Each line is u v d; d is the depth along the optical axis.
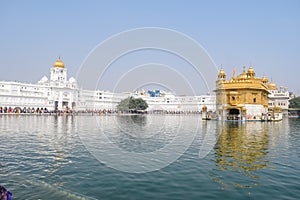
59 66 89.62
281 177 9.72
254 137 22.48
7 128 28.39
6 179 9.19
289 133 26.56
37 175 9.73
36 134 22.94
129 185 8.73
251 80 55.97
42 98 81.25
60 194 7.79
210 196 7.77
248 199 7.53
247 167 11.27
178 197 7.67
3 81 75.06
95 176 9.74
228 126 36.97
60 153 14.04
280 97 99.31
